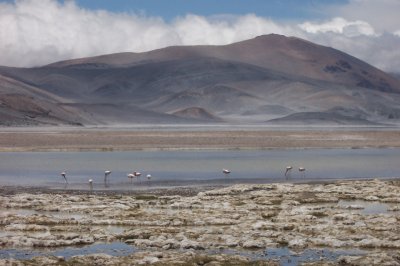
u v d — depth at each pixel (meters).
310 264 71.25
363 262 71.81
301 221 96.50
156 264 70.56
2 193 130.62
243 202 116.94
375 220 96.31
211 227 92.31
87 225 96.00
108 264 71.00
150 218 99.44
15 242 82.31
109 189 138.00
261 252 78.56
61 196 123.31
